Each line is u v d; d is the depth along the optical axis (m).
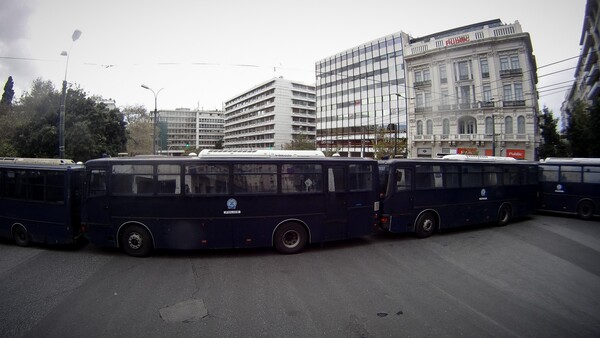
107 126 27.83
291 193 8.14
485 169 11.53
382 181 9.88
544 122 33.22
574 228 11.57
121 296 5.22
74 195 8.28
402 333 4.07
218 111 140.12
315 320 4.42
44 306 4.80
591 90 34.56
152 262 7.24
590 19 32.88
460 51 38.41
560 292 5.56
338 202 8.58
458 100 38.59
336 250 8.41
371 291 5.52
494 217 11.66
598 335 4.09
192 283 5.86
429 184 10.15
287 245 8.13
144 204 7.66
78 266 6.87
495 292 5.53
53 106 23.25
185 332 4.06
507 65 35.88
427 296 5.32
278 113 82.19
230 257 7.69
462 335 4.04
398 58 53.72
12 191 8.55
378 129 56.53
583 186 13.33
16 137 22.34
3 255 7.71
